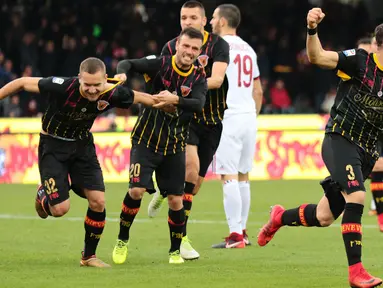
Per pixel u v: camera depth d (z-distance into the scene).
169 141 19.81
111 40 62.56
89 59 17.55
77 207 34.88
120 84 18.39
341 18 68.00
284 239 25.56
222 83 22.38
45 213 20.36
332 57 16.70
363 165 17.23
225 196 24.00
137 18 62.84
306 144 49.75
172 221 20.28
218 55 21.73
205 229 28.05
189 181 22.09
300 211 19.03
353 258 16.47
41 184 19.62
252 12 66.56
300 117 50.84
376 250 22.78
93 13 61.62
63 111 18.06
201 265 19.94
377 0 67.31
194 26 21.44
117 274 18.20
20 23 58.50
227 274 18.33
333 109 17.22
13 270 18.83
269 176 49.62
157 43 63.03
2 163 48.16
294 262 20.59
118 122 50.19
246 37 65.94
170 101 18.52
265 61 61.62
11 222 29.80
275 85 60.94
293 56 64.69
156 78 19.61
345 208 16.72
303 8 67.56
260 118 50.84
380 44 16.61
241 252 22.70
